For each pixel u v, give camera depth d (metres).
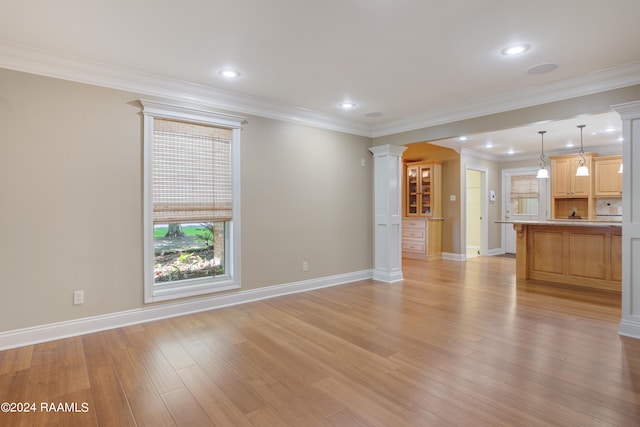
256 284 4.18
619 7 2.16
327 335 3.04
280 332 3.12
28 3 2.09
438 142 6.50
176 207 3.57
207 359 2.57
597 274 4.68
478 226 8.93
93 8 2.16
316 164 4.73
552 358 2.56
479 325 3.27
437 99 4.00
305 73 3.24
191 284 3.76
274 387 2.18
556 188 7.34
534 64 3.03
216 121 3.78
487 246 8.16
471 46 2.70
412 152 8.01
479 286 4.89
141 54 2.85
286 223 4.43
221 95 3.77
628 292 3.01
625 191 3.01
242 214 4.03
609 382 2.21
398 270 5.34
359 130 5.22
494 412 1.90
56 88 2.93
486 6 2.16
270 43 2.66
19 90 2.78
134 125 3.31
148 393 2.11
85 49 2.75
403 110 4.46
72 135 3.00
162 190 3.48
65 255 2.98
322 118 4.70
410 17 2.29
